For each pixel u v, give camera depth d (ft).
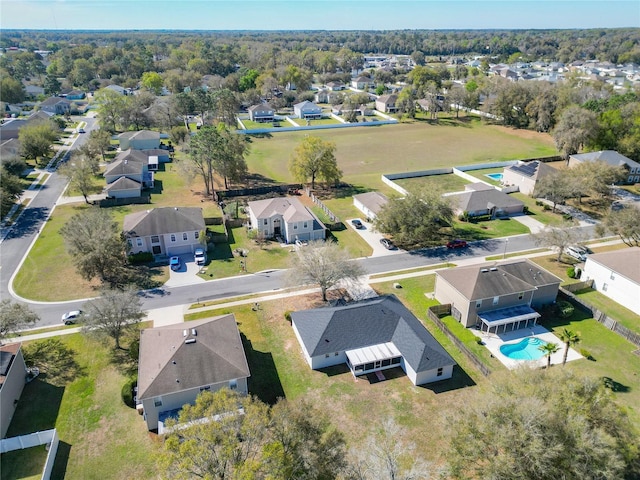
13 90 605.73
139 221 228.02
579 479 89.04
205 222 264.93
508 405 99.14
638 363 154.20
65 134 468.34
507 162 376.89
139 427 129.70
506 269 181.68
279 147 441.68
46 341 165.07
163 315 181.37
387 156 412.98
